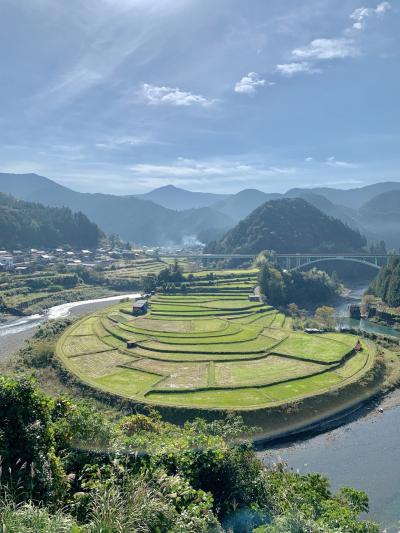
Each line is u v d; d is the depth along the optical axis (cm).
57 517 1258
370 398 7175
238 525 1997
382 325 13238
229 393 6931
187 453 2258
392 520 3978
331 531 1866
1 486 1415
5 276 18000
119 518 1305
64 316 14088
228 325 11494
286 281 17038
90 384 7288
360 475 4881
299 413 6372
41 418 1964
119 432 2695
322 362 8394
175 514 1508
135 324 11594
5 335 11750
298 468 5075
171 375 7781
